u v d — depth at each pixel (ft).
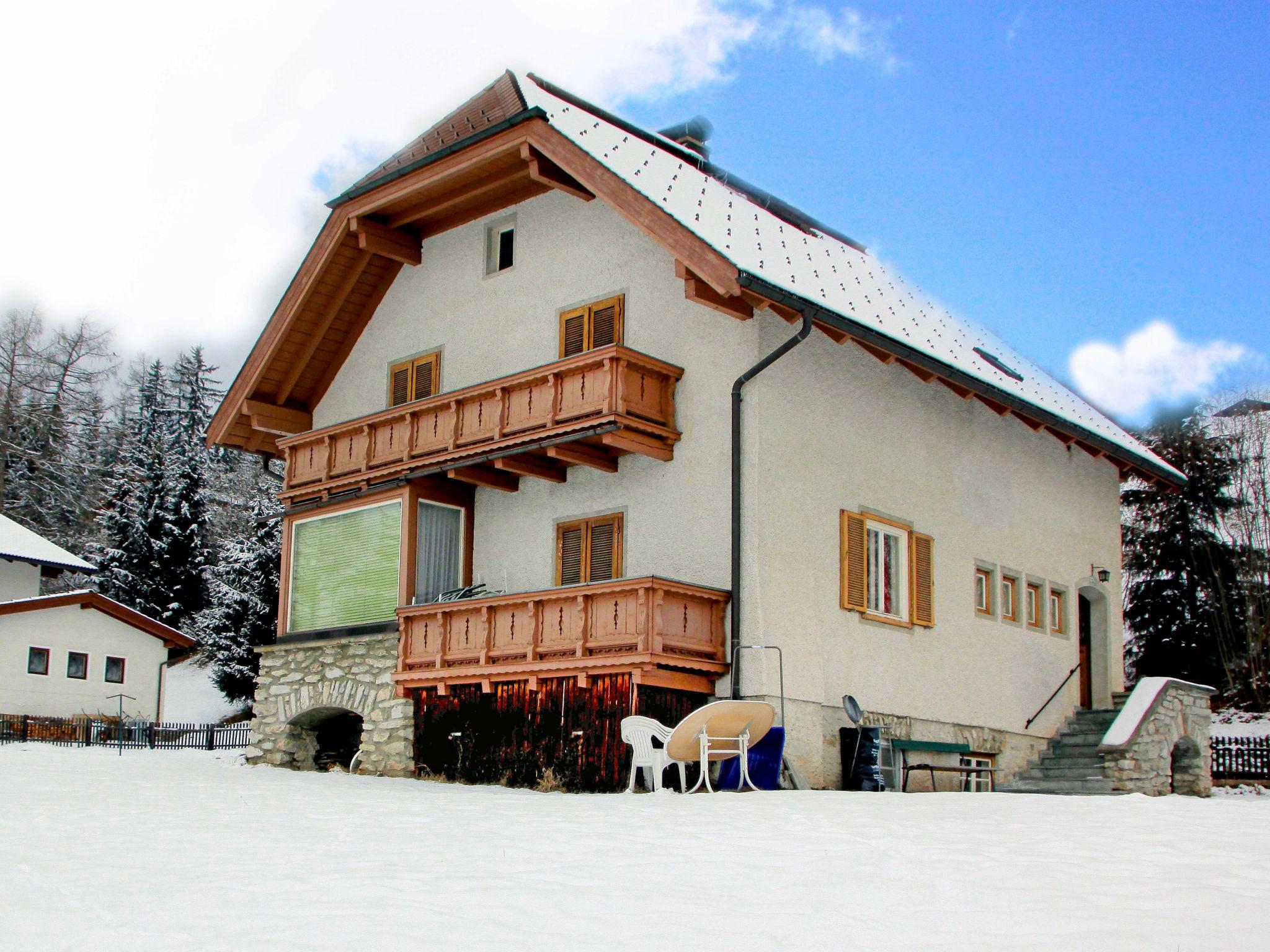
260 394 76.28
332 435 70.23
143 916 21.90
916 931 20.66
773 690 54.44
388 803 42.16
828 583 58.49
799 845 29.66
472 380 68.85
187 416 222.48
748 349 56.80
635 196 55.83
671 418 58.95
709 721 47.52
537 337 65.92
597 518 61.67
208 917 21.77
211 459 216.13
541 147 59.67
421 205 69.51
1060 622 76.07
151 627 130.41
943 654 65.36
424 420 65.21
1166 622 111.24
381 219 71.31
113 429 227.81
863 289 67.87
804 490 57.93
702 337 58.65
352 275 73.26
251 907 22.47
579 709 54.75
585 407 57.57
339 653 67.92
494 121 64.54
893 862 26.96
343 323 75.66
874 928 20.88
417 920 21.33
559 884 24.47
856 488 61.05
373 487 66.80
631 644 52.80
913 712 62.64
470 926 20.95
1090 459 80.89
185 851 29.32
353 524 68.74
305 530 71.97
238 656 134.00
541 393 59.72
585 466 62.69
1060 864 26.63
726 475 56.70
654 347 60.49
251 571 135.03
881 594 62.13
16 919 21.85
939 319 79.20
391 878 25.17
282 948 19.56
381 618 65.87
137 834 32.45
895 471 63.77
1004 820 34.60
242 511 194.18
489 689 58.85
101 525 185.16
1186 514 112.27
